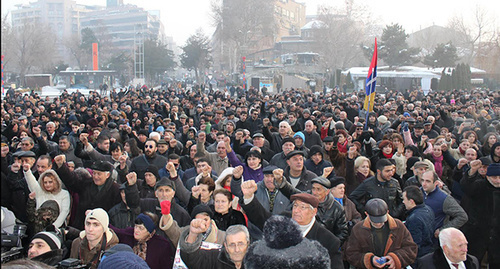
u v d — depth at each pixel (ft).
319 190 15.44
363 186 19.51
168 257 14.30
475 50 228.22
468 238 19.24
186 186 21.11
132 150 28.22
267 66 254.68
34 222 15.83
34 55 254.88
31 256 12.32
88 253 13.48
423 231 16.33
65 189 19.25
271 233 8.57
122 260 8.39
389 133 28.86
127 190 16.61
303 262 8.20
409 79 161.48
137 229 14.06
